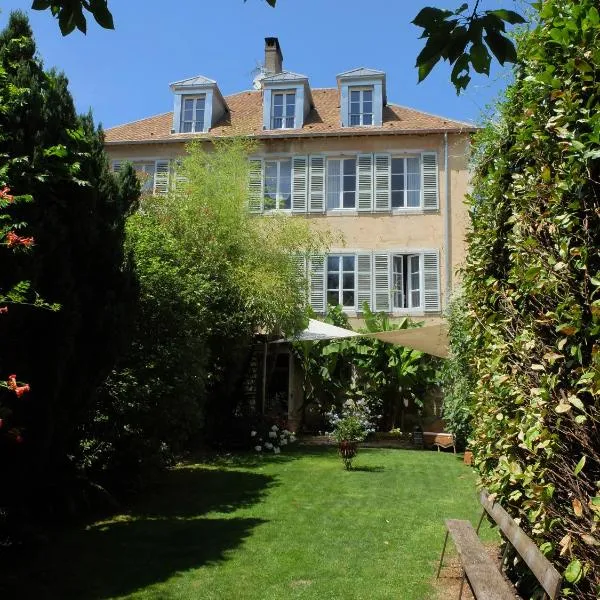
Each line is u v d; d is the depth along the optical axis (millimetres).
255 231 15734
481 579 3887
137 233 10500
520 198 3908
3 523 6090
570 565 2781
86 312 6523
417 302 19750
